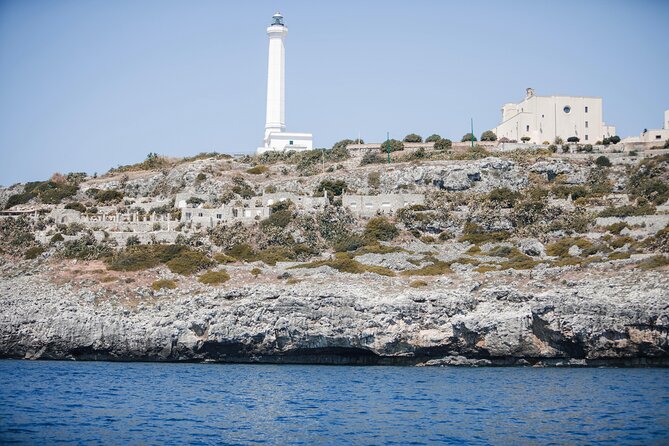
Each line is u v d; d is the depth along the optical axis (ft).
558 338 337.11
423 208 541.75
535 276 394.11
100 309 386.11
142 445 202.80
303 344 356.79
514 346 342.44
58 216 551.59
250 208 543.39
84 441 205.77
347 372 337.72
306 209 542.98
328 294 362.12
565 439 207.82
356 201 551.18
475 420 232.94
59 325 373.40
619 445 200.64
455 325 346.74
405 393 280.51
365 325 351.05
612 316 328.70
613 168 605.31
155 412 244.83
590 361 343.67
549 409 247.09
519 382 301.63
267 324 358.23
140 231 526.16
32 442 203.72
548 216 520.83
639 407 246.27
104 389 286.46
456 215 533.96
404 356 357.82
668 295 332.39
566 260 424.87
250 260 473.26
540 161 607.78
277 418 237.45
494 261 444.96
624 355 335.47
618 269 388.98
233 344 361.92
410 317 353.10
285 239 499.92
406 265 440.45
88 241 499.51
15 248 498.28
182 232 514.68
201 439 210.18
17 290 409.28
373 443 206.59
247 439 210.59
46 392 277.64
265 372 337.72
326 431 220.23
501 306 353.51
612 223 495.41
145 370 341.41
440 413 244.01
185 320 369.09
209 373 333.21
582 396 267.59
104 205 613.52
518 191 573.74
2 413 238.68
